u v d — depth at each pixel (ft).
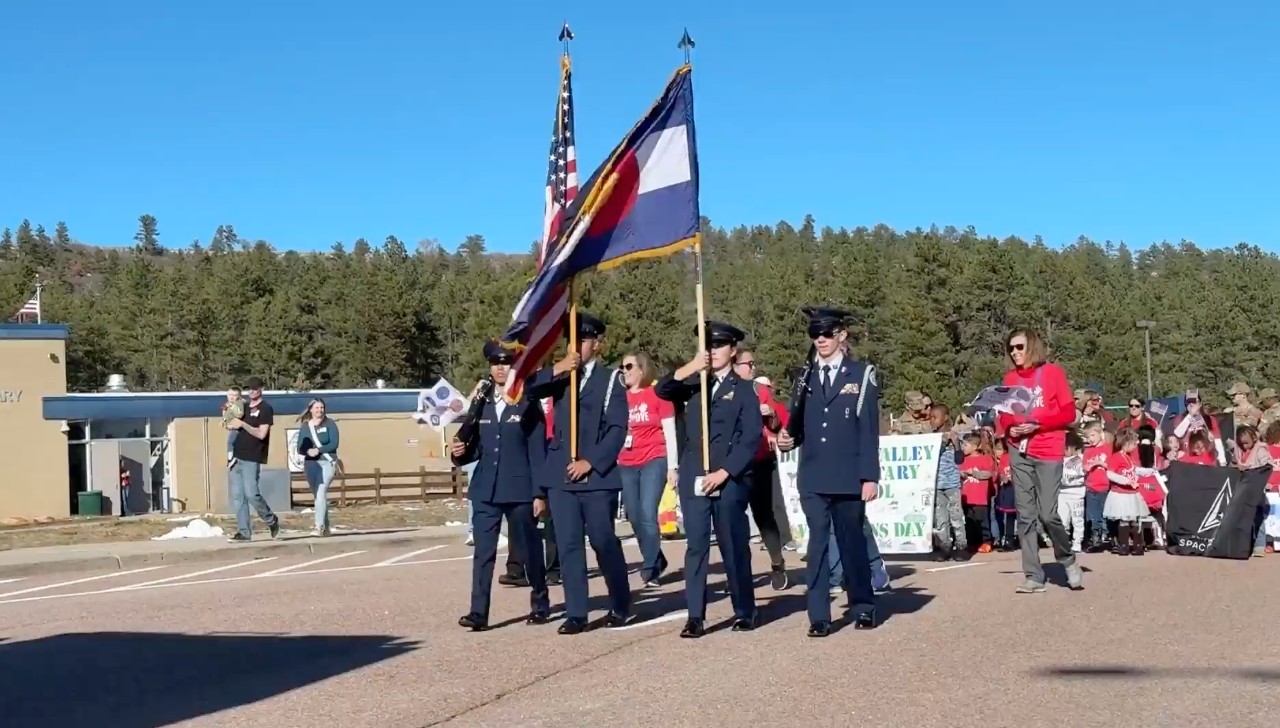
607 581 30.01
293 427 118.01
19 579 49.57
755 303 266.16
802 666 24.23
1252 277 282.36
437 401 61.77
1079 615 29.68
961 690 21.89
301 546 57.16
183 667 26.68
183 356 272.72
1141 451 48.37
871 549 34.19
